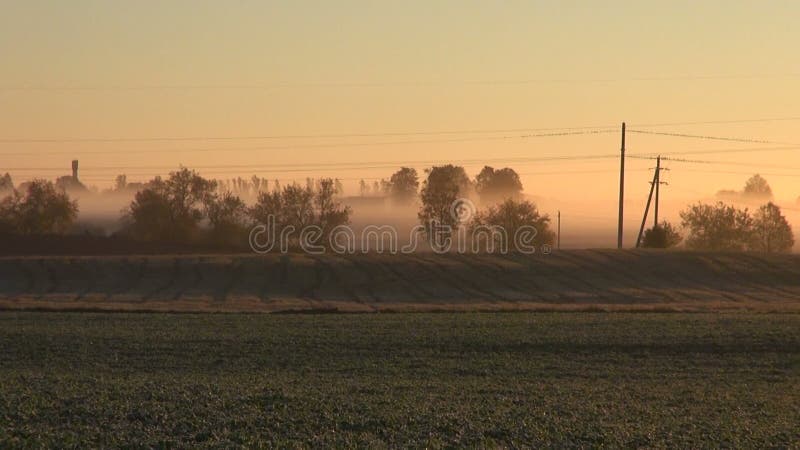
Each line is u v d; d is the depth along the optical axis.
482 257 108.25
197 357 42.25
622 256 106.00
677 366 41.22
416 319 57.41
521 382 36.03
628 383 36.34
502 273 98.69
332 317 58.78
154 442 23.33
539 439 24.52
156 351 43.75
